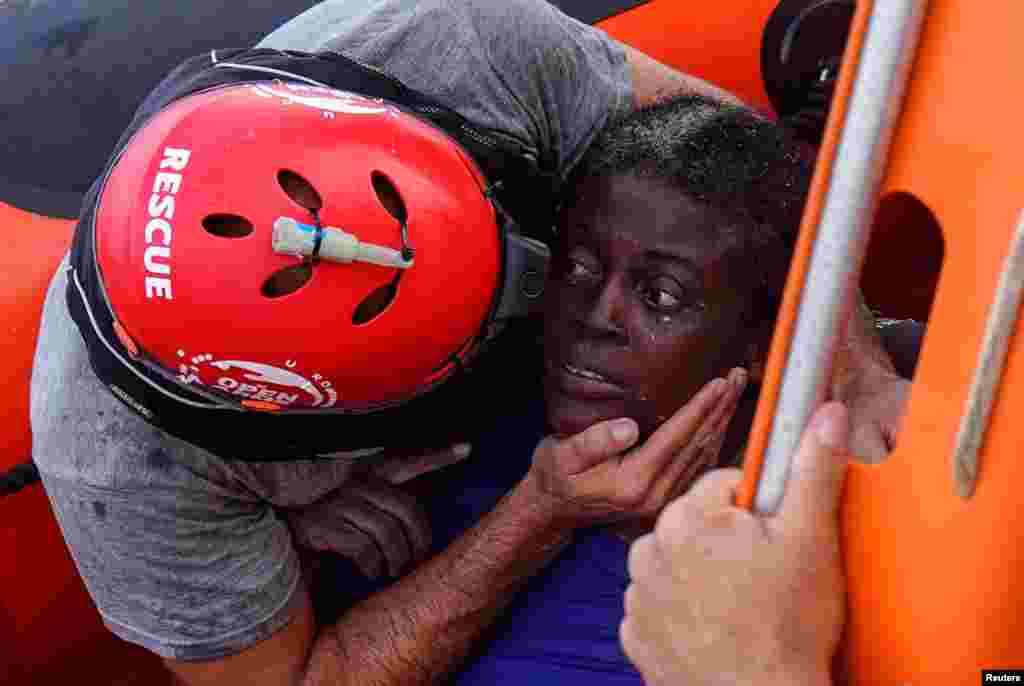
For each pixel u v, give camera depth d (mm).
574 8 1851
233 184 921
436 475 1421
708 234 1137
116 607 1227
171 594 1191
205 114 960
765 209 1166
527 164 1176
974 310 656
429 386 1076
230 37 1795
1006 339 624
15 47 1788
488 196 1094
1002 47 635
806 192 1206
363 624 1333
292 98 995
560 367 1201
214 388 981
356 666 1309
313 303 938
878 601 714
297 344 947
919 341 1465
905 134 671
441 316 1017
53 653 1703
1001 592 646
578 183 1214
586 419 1204
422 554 1384
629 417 1204
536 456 1252
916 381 696
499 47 1297
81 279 1021
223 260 915
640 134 1190
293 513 1354
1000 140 638
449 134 1114
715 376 1205
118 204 950
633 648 726
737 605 679
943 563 672
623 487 1182
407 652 1307
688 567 695
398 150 1012
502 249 1094
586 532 1349
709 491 729
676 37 1844
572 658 1325
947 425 672
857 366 1237
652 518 1297
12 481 1537
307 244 904
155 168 938
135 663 1867
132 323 954
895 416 1155
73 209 1681
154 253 921
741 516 702
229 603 1216
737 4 1841
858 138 662
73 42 1772
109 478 1131
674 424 1171
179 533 1165
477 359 1123
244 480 1185
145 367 987
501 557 1287
